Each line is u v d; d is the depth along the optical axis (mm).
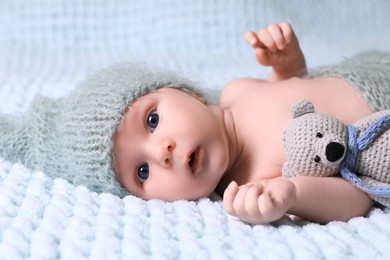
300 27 2395
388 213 1098
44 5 2438
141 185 1189
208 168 1175
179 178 1150
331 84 1321
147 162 1176
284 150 1205
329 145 1048
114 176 1184
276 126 1261
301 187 1034
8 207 1075
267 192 1006
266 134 1266
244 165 1276
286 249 927
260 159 1252
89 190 1189
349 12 2508
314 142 1062
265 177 1229
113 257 915
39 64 2242
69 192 1162
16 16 2451
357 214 1088
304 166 1078
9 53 2348
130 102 1199
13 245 948
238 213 1011
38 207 1079
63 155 1242
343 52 2164
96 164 1178
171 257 917
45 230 994
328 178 1077
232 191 1019
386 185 1072
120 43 2436
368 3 2516
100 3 2443
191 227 1013
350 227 1015
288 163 1108
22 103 1755
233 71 2055
